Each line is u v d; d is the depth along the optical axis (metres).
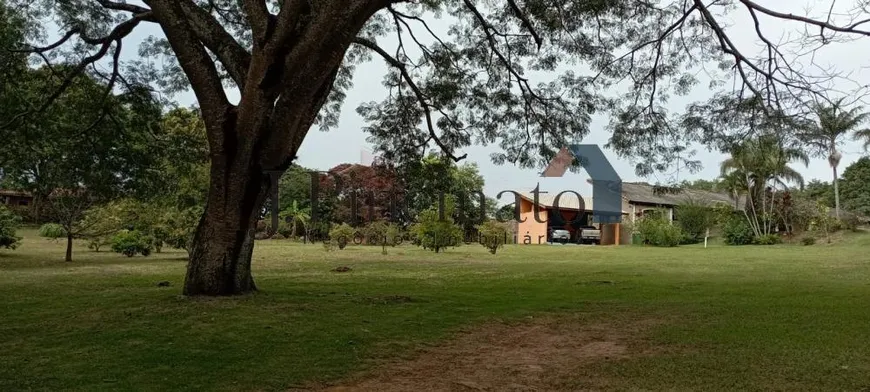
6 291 10.97
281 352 5.96
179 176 19.16
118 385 4.79
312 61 8.01
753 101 10.65
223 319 7.32
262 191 8.82
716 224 42.94
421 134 14.02
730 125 11.05
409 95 13.86
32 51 11.79
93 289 11.26
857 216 44.12
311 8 8.16
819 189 56.81
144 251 22.80
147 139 14.83
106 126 13.84
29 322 7.39
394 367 5.66
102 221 21.03
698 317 8.49
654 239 38.50
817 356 5.97
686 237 40.81
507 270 17.55
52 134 13.62
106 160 14.38
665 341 6.83
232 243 8.88
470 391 4.93
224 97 8.48
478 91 13.27
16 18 11.46
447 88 13.32
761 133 10.91
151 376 5.05
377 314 8.17
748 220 41.06
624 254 27.48
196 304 8.17
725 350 6.28
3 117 12.52
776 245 37.28
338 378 5.23
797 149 10.65
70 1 12.05
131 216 22.86
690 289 12.24
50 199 20.00
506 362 5.94
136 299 8.98
